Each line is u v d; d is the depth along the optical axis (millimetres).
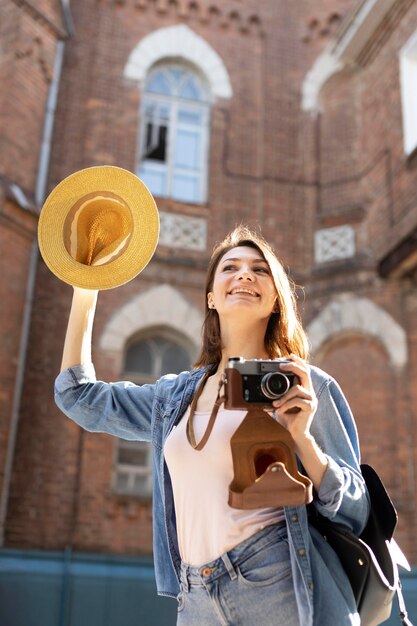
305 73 14234
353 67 13914
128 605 9062
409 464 10930
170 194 13094
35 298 11133
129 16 13734
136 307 11719
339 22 14344
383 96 12977
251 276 2480
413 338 11625
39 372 10805
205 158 13422
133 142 12984
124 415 2561
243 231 2744
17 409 10492
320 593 1993
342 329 12016
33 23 12180
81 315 2568
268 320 2580
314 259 12859
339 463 2232
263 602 2018
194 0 14156
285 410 2021
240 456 2020
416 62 12453
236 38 14266
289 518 2061
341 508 2102
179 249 12359
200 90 13953
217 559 2088
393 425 11219
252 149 13602
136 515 10516
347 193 13117
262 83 14062
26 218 11008
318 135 13797
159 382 2602
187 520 2186
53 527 10148
